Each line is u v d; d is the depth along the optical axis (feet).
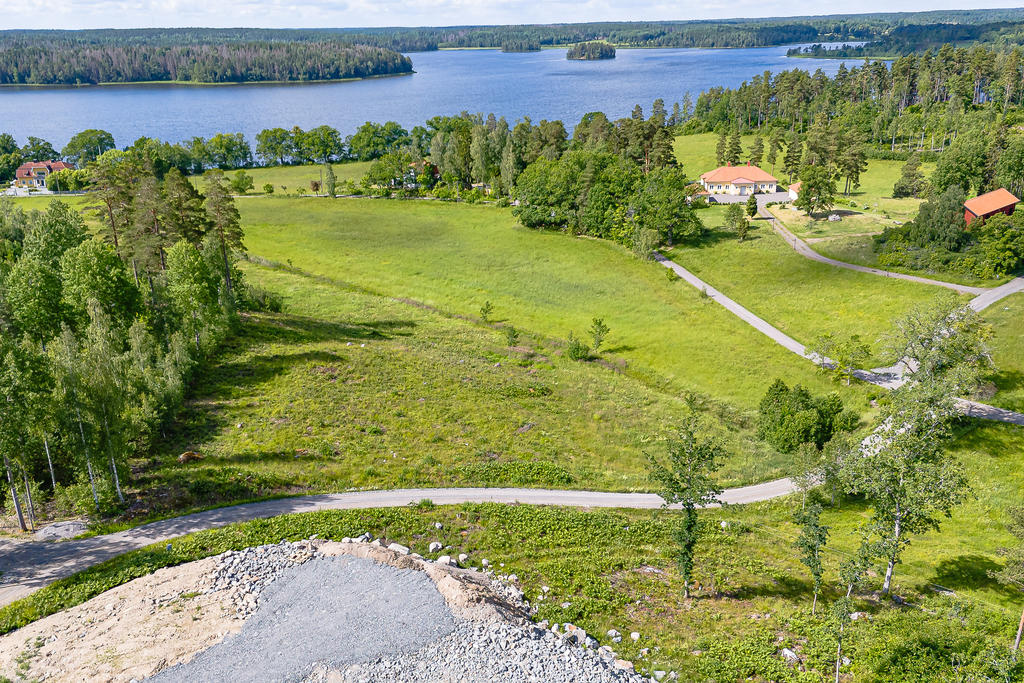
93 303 187.42
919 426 144.15
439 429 192.13
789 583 131.54
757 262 355.56
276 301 302.45
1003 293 280.72
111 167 272.51
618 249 396.98
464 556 131.95
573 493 163.22
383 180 579.07
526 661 100.17
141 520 135.33
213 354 231.09
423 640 102.32
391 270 373.81
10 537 128.06
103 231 267.39
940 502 117.91
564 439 193.98
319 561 121.60
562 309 319.27
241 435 177.17
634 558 137.28
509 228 451.53
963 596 127.54
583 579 128.67
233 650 98.58
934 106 645.10
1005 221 308.40
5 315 189.67
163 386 178.50
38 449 135.85
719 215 449.48
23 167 593.83
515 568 130.62
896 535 123.75
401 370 233.76
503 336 284.82
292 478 155.63
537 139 585.22
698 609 122.42
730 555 140.87
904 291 297.12
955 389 145.18
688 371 254.47
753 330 282.77
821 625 116.26
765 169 583.99
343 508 145.18
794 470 171.94
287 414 192.13
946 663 106.11
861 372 240.53
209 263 254.68
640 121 570.87
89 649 98.94
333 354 242.99
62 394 130.41
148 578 116.78
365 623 105.09
